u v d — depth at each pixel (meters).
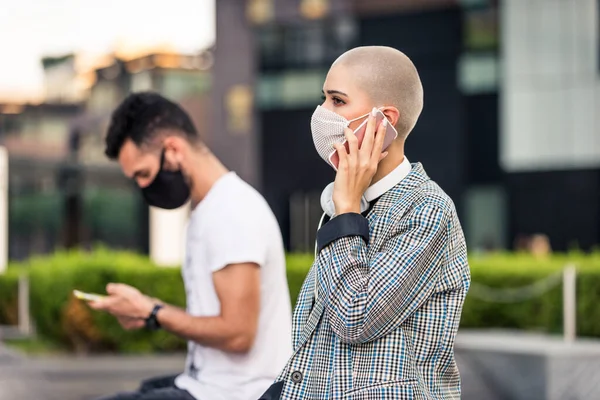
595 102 28.06
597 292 13.55
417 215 2.61
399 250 2.56
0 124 22.31
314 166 30.19
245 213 3.92
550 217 28.52
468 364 11.74
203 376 3.90
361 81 2.71
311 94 30.27
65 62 24.75
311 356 2.68
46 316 13.62
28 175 20.47
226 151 31.05
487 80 28.95
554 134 28.47
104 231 31.55
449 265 2.65
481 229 29.14
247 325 3.83
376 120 2.70
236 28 30.92
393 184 2.73
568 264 14.22
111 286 3.87
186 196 4.05
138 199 24.45
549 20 28.47
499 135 28.84
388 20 29.59
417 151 29.62
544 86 28.53
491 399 10.17
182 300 13.42
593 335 13.55
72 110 23.70
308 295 2.81
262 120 30.84
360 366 2.59
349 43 30.02
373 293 2.50
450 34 29.06
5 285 16.48
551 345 10.56
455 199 29.23
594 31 28.06
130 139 4.00
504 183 28.89
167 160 4.00
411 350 2.60
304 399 2.64
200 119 31.67
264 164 30.72
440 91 29.28
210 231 3.92
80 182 20.84
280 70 30.61
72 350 13.45
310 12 30.12
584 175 28.17
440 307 2.63
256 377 3.88
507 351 10.40
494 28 28.86
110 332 13.25
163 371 12.03
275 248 3.98
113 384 11.14
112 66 29.69
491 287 14.91
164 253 20.67
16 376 11.52
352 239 2.59
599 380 9.55
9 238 20.91
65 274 13.36
